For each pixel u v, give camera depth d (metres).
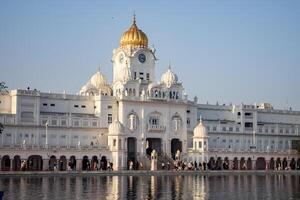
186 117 197.12
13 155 157.88
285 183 132.12
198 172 170.25
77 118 180.12
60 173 149.62
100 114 183.88
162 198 94.44
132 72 197.25
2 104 172.75
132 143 187.75
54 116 176.50
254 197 98.81
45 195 96.44
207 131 198.50
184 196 98.38
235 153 195.25
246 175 169.50
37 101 174.38
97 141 182.50
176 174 165.75
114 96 186.12
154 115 190.62
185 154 192.50
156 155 176.62
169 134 192.62
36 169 166.00
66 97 183.00
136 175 158.12
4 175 142.62
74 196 95.56
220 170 180.38
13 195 95.88
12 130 169.25
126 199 92.00
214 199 94.94
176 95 197.62
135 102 186.88
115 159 174.12
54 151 164.62
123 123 184.12
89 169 169.62
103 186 115.75
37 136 173.12
